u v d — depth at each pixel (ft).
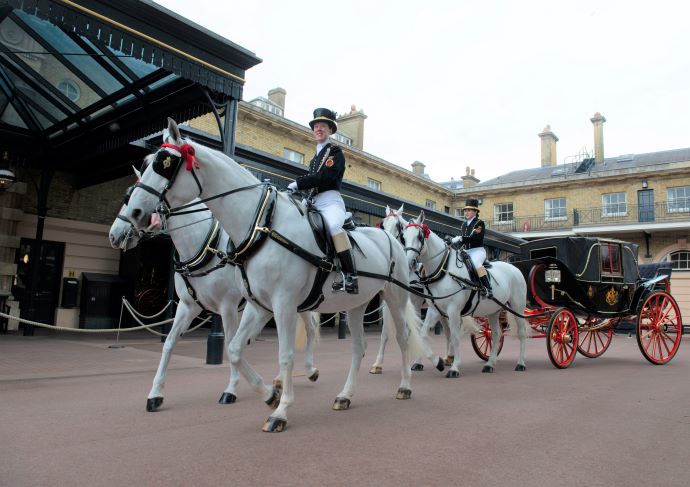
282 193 14.55
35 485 9.18
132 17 23.50
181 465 10.42
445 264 23.68
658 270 35.40
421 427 13.94
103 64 28.66
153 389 15.46
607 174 95.61
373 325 68.64
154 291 45.16
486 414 15.71
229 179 13.44
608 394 19.56
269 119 64.28
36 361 24.86
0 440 11.96
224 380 20.71
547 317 30.40
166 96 30.91
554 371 26.40
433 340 46.03
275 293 13.26
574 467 10.92
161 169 12.51
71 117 34.30
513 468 10.75
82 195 44.42
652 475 10.52
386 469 10.45
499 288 26.13
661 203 90.17
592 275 29.45
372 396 18.40
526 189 105.29
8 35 28.32
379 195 54.70
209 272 16.52
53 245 43.09
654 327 30.60
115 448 11.47
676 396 19.33
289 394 13.61
